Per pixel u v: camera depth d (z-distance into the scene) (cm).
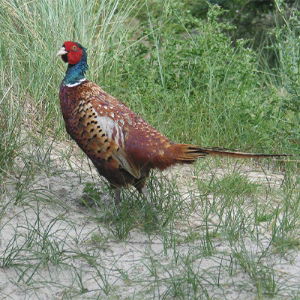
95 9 1830
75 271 1032
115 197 1213
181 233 1164
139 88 1616
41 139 1448
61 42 1631
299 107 1542
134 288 1003
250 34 2277
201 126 1562
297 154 1486
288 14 2180
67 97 1178
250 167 1477
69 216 1198
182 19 1758
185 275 1011
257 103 1619
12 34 1608
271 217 1213
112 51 1695
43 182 1304
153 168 1170
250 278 1023
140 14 2042
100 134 1146
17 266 1034
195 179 1378
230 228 1159
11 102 1444
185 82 1672
